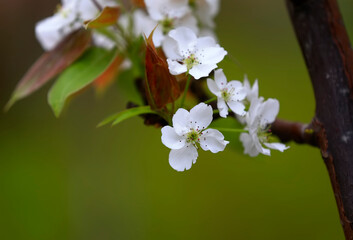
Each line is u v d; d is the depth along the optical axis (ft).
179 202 4.22
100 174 4.37
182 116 1.77
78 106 4.44
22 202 4.63
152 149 4.56
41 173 4.82
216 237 4.01
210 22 2.05
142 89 2.02
